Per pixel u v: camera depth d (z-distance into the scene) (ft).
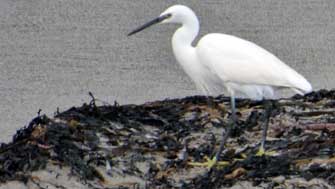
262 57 48.37
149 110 51.42
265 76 47.85
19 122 58.49
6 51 72.54
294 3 83.46
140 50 72.90
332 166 45.16
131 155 47.09
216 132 50.06
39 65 69.82
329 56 72.90
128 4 82.17
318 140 47.34
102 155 46.68
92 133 48.37
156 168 46.19
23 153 46.24
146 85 66.18
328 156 46.11
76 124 48.80
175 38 49.80
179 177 45.83
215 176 45.01
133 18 79.20
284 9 81.92
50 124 48.67
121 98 63.52
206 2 82.89
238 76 48.21
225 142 47.34
